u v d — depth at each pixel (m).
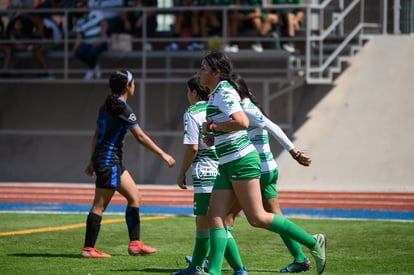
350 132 56.28
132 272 25.02
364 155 54.78
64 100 62.94
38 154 62.12
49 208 45.53
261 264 27.03
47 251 29.73
